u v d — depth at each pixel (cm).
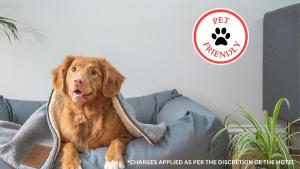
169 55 222
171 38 221
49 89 218
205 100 226
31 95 217
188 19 220
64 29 214
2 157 134
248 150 141
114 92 136
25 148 139
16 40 212
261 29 224
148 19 219
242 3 221
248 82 226
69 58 138
